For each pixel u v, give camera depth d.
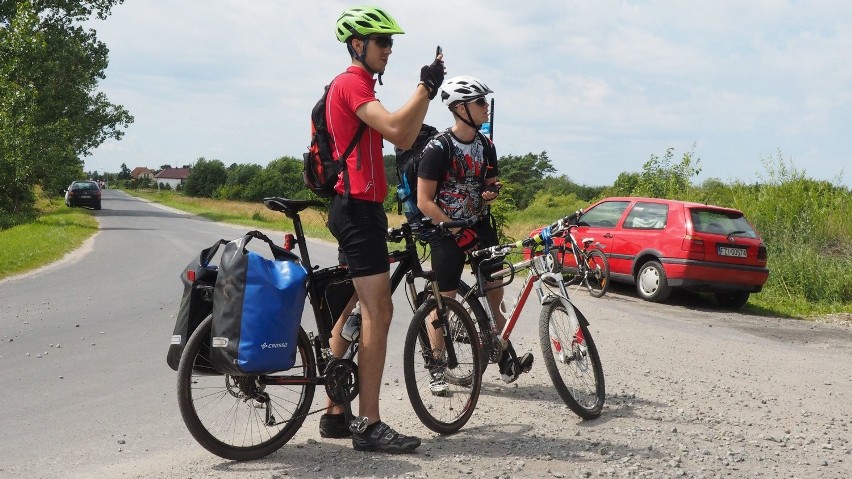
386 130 3.87
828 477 4.11
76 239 23.53
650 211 13.30
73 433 4.63
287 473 3.83
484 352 5.15
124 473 3.84
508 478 3.82
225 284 3.78
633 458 4.22
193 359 3.87
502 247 5.10
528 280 5.23
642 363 7.07
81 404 5.34
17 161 33.72
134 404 5.35
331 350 4.23
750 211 18.55
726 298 13.33
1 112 34.16
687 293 14.65
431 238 4.65
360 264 4.07
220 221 43.84
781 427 5.12
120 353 7.16
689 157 21.34
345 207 4.01
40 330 8.37
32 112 35.25
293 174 131.75
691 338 8.91
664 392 5.93
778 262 15.14
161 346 7.51
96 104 50.03
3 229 31.23
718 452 4.44
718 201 20.09
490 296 5.43
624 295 13.62
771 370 7.23
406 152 5.38
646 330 9.22
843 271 14.55
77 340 7.80
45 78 38.28
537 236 5.12
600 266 13.03
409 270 4.64
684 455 4.34
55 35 44.34
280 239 27.27
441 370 4.66
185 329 3.92
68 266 15.78
